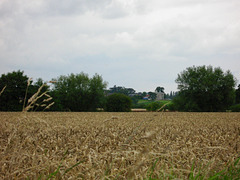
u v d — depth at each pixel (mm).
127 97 65125
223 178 3914
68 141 8023
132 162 3666
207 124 18016
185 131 12266
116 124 16906
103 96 65125
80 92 62781
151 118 2887
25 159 4258
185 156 5020
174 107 65312
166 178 3277
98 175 3352
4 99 50719
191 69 65062
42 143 7141
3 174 3439
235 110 64375
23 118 3191
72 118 24781
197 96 63750
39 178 3305
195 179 3543
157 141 5602
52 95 52219
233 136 9836
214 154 5539
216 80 63438
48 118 24641
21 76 50906
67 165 3596
